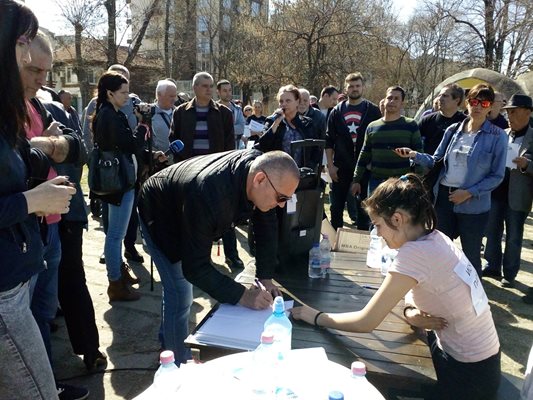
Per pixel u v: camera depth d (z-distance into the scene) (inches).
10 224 52.1
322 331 71.4
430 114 185.0
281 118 154.1
